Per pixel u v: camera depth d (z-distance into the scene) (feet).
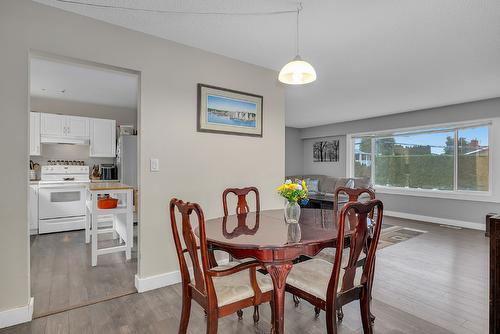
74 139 16.40
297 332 6.16
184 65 8.87
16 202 6.41
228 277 5.66
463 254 11.54
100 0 6.59
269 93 11.00
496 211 15.44
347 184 19.56
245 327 6.37
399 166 20.35
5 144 6.30
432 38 8.37
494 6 6.67
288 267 4.98
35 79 13.03
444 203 17.67
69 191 15.39
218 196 9.62
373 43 8.73
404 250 12.10
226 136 9.84
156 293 7.98
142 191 8.12
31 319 6.58
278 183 11.24
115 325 6.39
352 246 4.96
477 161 16.38
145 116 8.16
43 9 6.73
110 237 13.93
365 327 5.44
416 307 7.24
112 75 12.50
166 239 8.53
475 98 15.40
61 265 10.18
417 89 13.64
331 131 24.75
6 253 6.31
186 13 7.14
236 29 7.93
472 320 6.63
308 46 8.98
